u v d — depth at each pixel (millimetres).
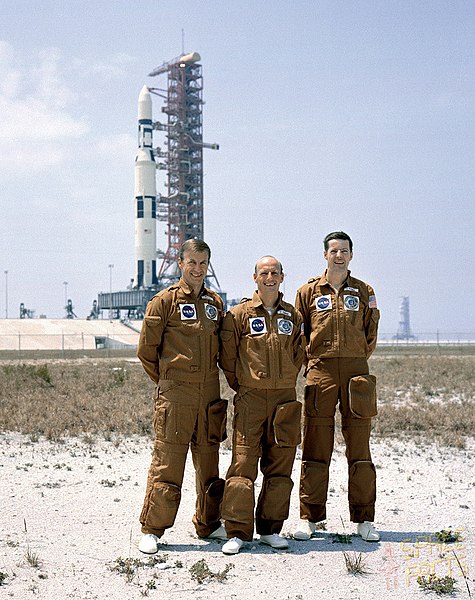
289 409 5527
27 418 12961
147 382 20641
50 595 4551
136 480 8352
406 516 6727
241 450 5570
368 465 5836
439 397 18328
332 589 4660
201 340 5578
